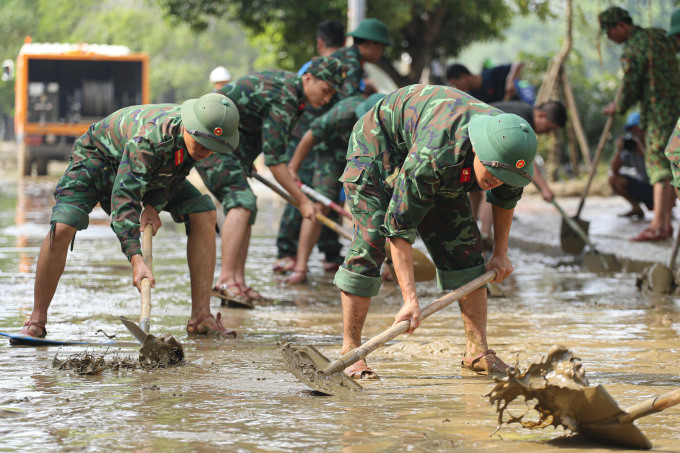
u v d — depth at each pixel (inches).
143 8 2491.4
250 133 339.9
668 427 173.9
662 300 354.3
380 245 221.6
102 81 1381.6
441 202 220.5
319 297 361.1
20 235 596.7
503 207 216.2
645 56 450.9
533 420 177.6
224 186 339.9
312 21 1159.0
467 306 226.4
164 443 159.6
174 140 237.8
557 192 879.1
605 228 566.6
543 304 344.8
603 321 303.1
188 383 207.0
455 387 207.2
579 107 1149.7
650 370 225.1
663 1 597.9
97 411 180.2
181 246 557.3
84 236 604.7
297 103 335.3
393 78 1250.0
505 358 240.8
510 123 190.9
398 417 179.3
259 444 159.9
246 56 2610.7
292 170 394.0
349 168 221.3
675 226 573.0
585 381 161.5
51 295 263.3
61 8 2481.5
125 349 248.8
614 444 162.1
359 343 227.0
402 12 1091.9
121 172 241.0
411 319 206.1
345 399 194.2
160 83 2498.8
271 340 266.1
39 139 1392.7
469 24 1274.6
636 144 630.5
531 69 1139.9
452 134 198.1
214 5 1242.0
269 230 678.5
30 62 1364.4
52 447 156.6
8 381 206.2
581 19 607.5
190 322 276.2
